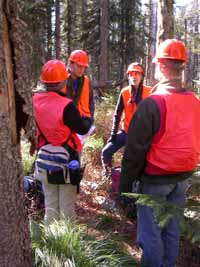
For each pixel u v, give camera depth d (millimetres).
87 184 6098
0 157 2520
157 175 3207
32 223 3736
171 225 3482
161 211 2516
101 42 21219
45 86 3947
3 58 2455
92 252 3605
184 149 3086
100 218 5051
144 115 3061
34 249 3301
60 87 3895
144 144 3102
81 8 32719
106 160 6109
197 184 3236
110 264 3490
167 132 3070
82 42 28641
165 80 3141
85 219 5047
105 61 21031
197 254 4133
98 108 10883
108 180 5984
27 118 2607
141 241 3393
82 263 3404
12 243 2641
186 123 3090
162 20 8281
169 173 3191
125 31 30172
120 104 5945
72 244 3568
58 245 3506
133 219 4957
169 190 3252
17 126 2602
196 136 3189
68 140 3990
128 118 5898
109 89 14211
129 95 5816
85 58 5168
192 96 3178
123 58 30188
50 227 3777
